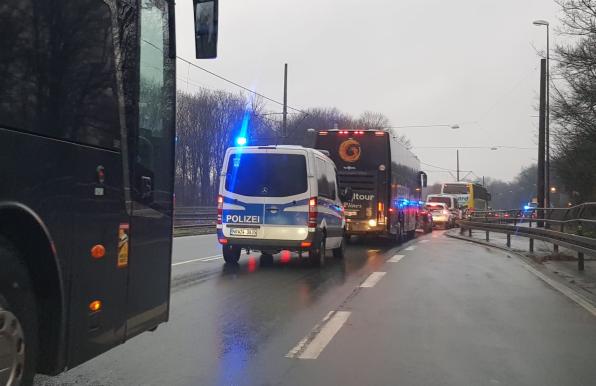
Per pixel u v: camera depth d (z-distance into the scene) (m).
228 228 12.12
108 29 3.89
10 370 3.26
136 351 5.79
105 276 3.94
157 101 4.65
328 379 5.00
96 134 3.79
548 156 29.73
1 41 3.04
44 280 3.48
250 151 12.20
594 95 22.30
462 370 5.30
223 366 5.34
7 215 3.17
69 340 3.60
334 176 14.14
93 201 3.79
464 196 50.16
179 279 10.49
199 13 5.19
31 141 3.24
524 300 8.97
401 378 5.05
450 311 8.01
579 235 12.64
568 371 5.31
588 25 21.95
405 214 22.64
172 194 4.98
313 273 11.71
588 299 9.12
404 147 22.56
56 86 3.41
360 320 7.33
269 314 7.61
